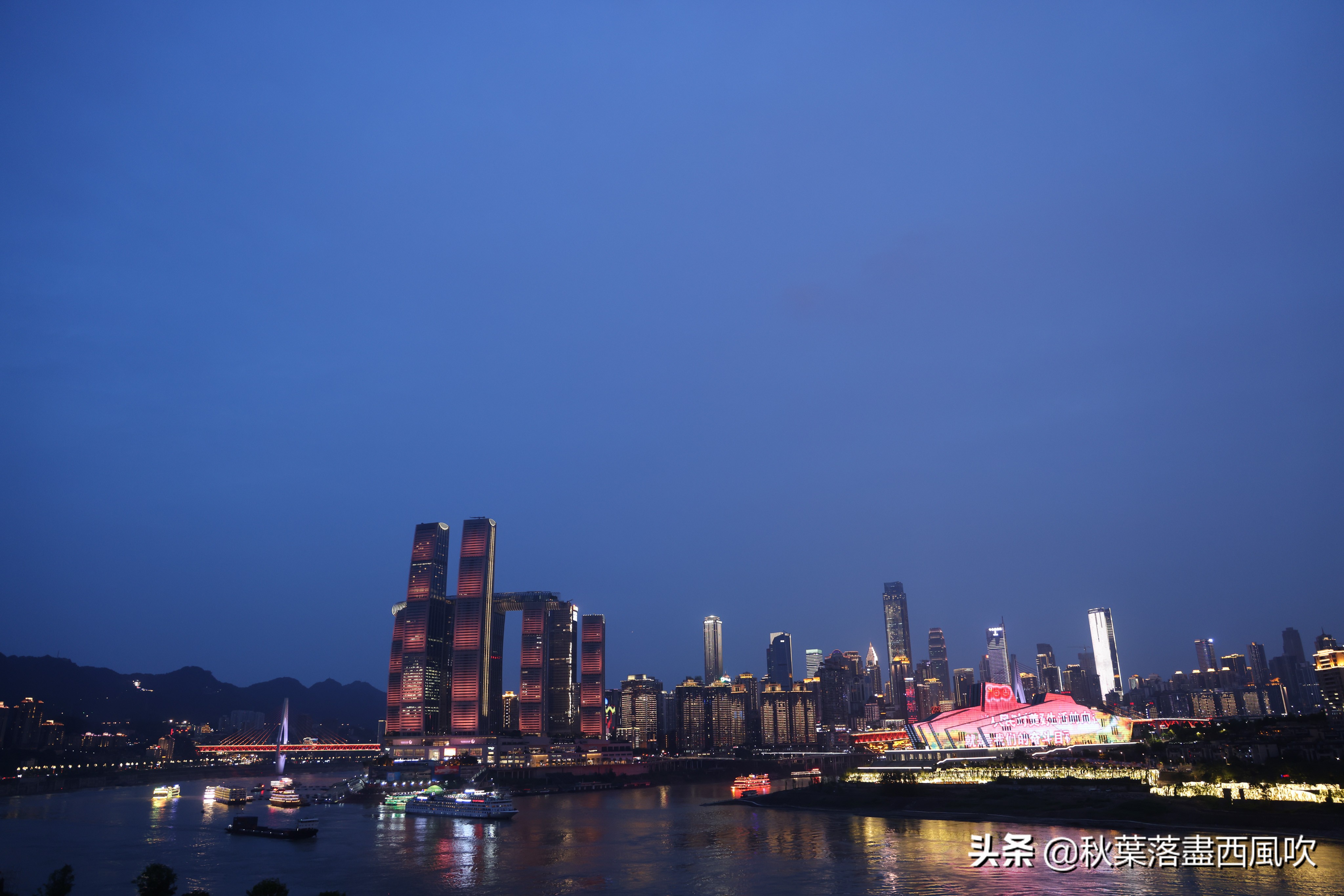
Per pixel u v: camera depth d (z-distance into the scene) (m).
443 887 191.62
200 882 199.75
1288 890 164.50
